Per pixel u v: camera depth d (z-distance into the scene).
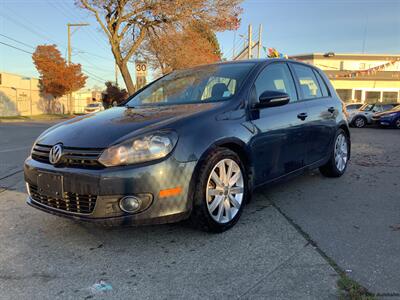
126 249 3.13
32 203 3.35
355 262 2.83
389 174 5.86
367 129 18.48
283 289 2.47
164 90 4.46
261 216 3.87
